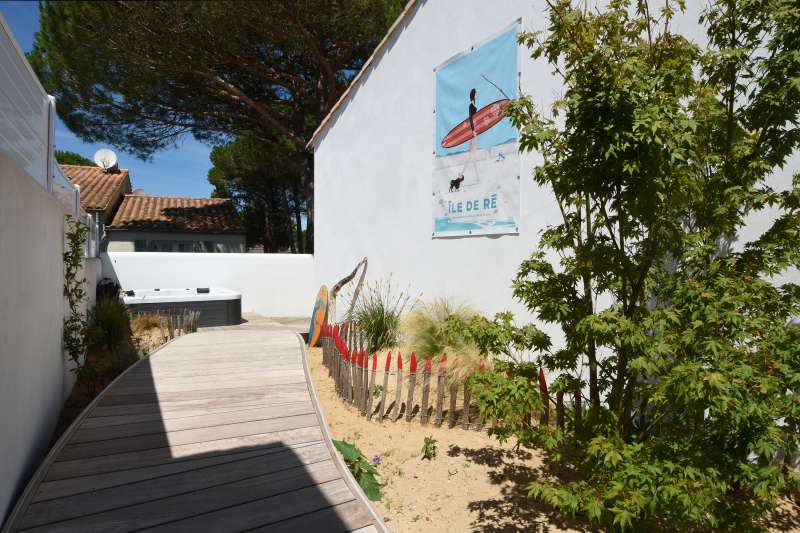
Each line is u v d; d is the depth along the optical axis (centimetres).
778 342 245
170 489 324
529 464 410
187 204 2380
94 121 1502
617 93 240
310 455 382
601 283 311
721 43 308
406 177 872
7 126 374
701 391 223
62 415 507
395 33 900
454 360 545
